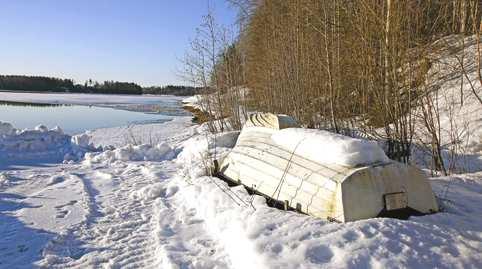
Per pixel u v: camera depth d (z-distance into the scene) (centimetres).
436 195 556
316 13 1152
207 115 1636
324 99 1123
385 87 836
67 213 638
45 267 455
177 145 1252
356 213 447
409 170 478
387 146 876
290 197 527
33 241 527
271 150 625
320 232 415
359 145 493
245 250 403
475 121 1001
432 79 1015
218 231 504
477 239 408
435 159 808
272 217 466
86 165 1041
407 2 820
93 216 624
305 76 1215
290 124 680
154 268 441
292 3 1304
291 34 1311
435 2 928
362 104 980
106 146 1272
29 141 1233
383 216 459
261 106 1656
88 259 472
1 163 1070
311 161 533
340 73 1048
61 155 1188
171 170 924
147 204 678
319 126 1130
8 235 550
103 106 5100
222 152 968
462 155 897
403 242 391
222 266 422
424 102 931
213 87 1545
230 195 588
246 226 454
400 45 821
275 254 383
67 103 5738
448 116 1068
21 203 699
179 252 466
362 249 378
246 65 1852
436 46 848
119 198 717
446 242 397
